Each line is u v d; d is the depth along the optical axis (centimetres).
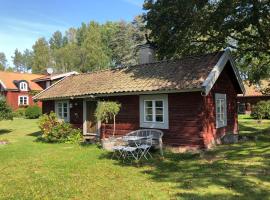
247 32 1811
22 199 743
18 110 4081
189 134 1330
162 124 1423
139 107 1525
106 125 1706
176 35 1775
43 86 4694
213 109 1410
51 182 890
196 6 1567
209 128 1349
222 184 806
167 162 1128
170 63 1631
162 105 1431
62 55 9006
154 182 862
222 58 1409
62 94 1947
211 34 1909
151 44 1977
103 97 1697
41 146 1623
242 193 728
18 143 1767
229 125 1616
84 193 779
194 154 1234
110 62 7594
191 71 1405
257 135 1727
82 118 1884
